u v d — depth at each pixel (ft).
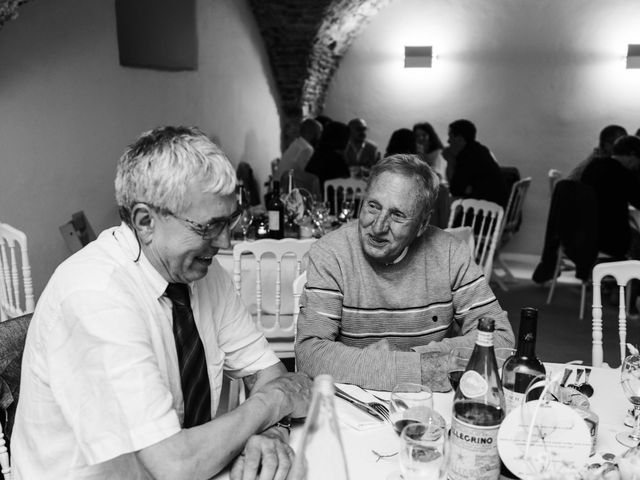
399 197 4.79
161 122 14.61
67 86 11.27
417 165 4.94
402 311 5.35
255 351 4.59
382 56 21.90
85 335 3.20
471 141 16.46
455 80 21.31
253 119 20.38
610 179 13.96
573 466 2.99
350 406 4.11
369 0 20.24
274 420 3.78
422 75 21.61
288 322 8.89
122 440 3.12
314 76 21.99
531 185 21.12
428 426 3.21
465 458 3.14
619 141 14.35
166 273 3.65
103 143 12.42
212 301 4.35
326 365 4.63
